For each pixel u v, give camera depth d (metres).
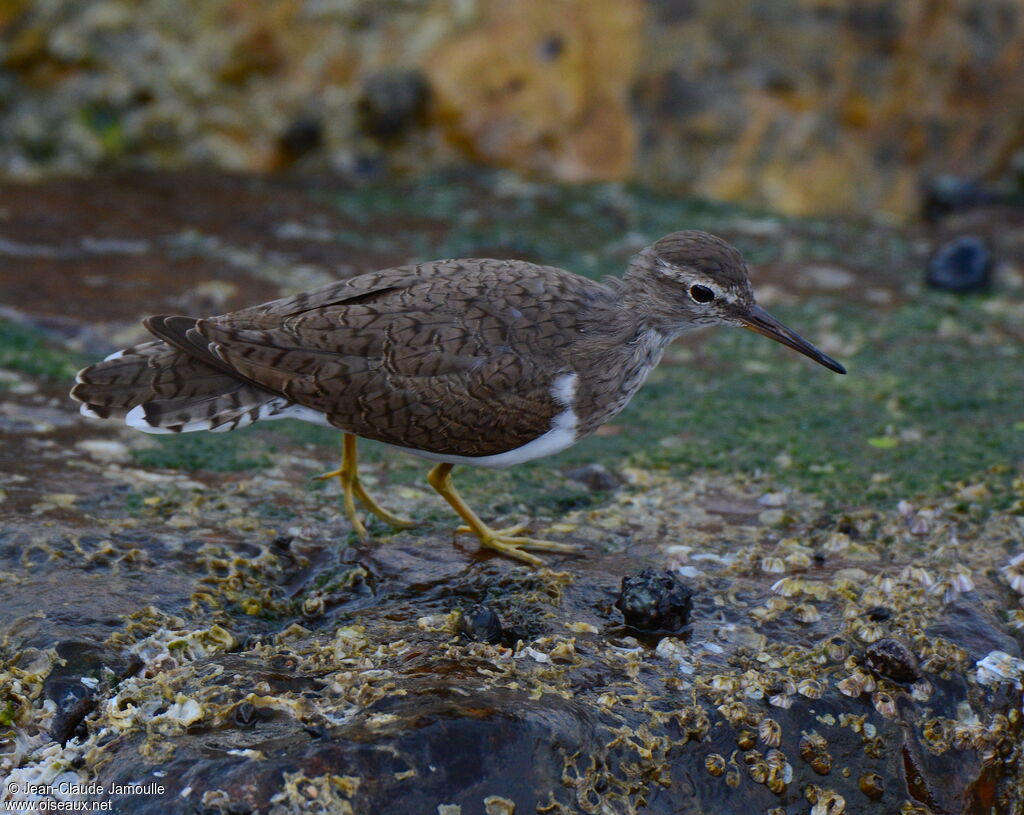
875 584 9.67
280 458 11.77
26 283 14.69
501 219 17.80
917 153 19.98
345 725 7.65
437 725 7.56
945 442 12.41
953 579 9.71
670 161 19.42
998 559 10.27
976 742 8.66
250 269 15.59
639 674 8.59
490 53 19.50
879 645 8.85
